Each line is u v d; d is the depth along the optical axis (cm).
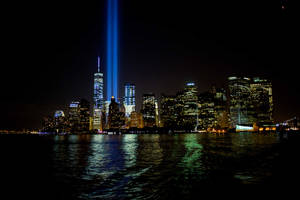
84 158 6066
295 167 3931
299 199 2091
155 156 6225
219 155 6112
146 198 2214
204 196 2231
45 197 2370
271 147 8812
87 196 2352
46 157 6444
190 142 13500
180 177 3192
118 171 3834
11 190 2669
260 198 2131
